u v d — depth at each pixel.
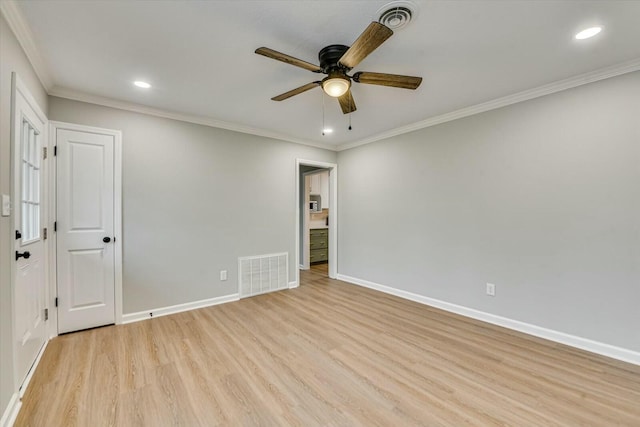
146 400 1.79
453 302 3.38
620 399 1.82
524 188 2.80
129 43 1.98
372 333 2.79
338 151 5.00
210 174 3.62
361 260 4.59
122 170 3.01
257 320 3.12
